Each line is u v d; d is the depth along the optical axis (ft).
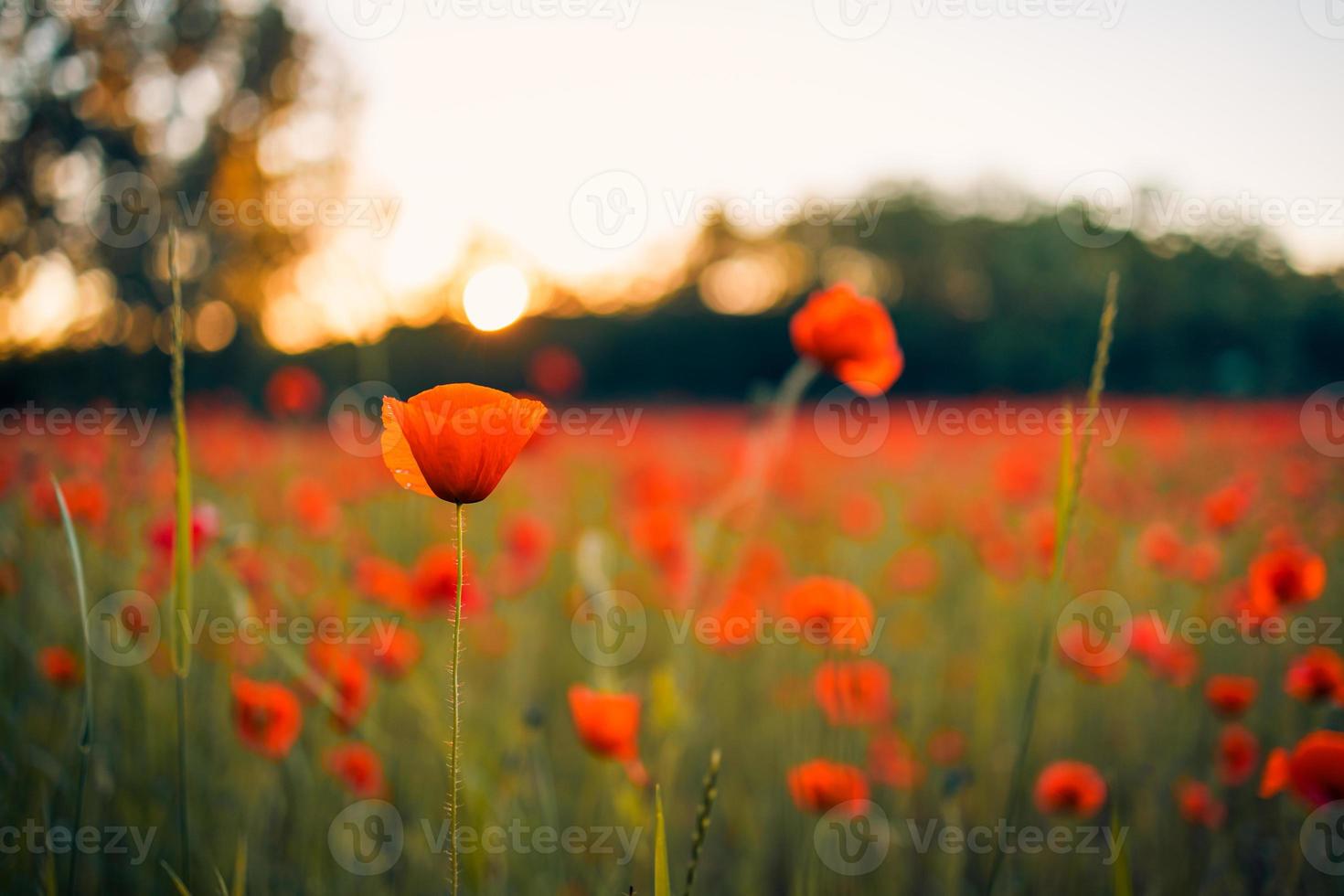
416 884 4.51
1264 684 5.82
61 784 4.32
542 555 5.76
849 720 4.51
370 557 5.70
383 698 5.01
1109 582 6.99
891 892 4.77
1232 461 12.83
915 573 7.13
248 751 4.67
